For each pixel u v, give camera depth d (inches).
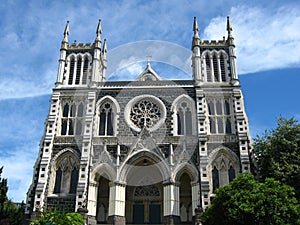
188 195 2153.1
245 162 2057.1
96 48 2522.1
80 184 2039.9
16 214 1676.9
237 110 2241.6
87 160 2106.3
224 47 2524.6
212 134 2185.0
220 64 2471.7
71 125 2300.7
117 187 2025.1
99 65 2487.7
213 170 2112.5
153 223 2124.8
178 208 1990.7
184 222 2030.0
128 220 2135.8
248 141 2192.4
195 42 2513.5
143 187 2202.3
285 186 1477.6
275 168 1895.9
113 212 1975.9
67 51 2556.6
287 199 1432.1
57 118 2290.8
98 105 2311.8
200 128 2171.5
